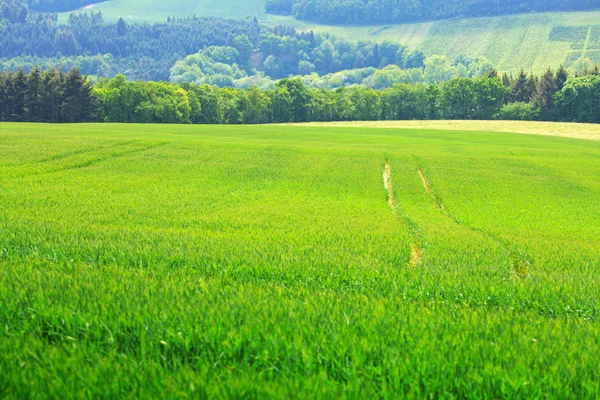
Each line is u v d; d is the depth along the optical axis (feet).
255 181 115.14
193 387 16.53
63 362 18.37
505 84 493.77
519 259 55.11
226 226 66.69
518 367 19.97
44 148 139.33
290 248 48.93
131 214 72.64
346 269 40.47
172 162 132.57
